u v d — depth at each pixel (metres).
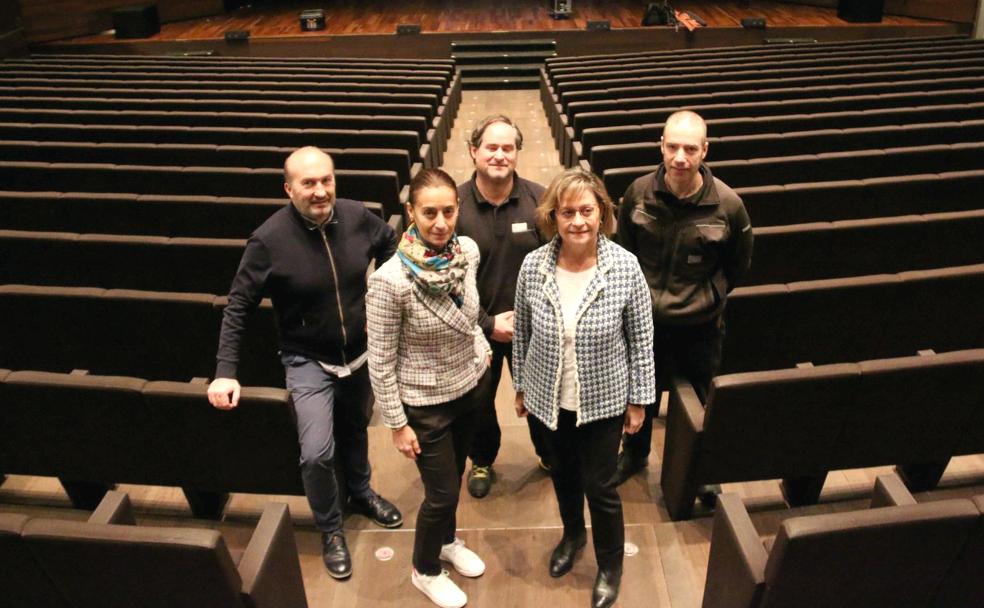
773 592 1.81
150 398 2.34
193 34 12.15
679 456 2.58
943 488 2.81
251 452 2.48
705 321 2.60
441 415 2.17
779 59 8.90
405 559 2.59
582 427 2.20
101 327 3.05
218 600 1.81
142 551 1.69
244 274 2.38
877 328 3.10
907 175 4.59
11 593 1.84
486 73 11.43
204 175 4.55
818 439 2.47
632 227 2.59
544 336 2.11
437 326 2.04
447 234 1.95
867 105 5.99
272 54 11.89
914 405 2.40
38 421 2.46
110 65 9.43
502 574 2.53
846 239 3.45
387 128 5.88
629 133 5.28
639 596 2.42
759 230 3.41
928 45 9.64
